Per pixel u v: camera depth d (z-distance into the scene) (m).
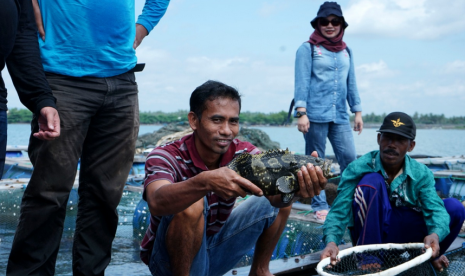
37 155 3.20
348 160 6.60
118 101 3.50
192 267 3.07
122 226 5.91
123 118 3.54
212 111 2.91
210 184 2.58
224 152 3.02
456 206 4.15
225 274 3.80
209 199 3.12
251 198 3.41
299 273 4.08
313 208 6.43
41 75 3.09
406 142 4.01
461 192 7.85
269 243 3.48
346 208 4.11
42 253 3.29
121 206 6.96
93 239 3.55
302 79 6.37
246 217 3.34
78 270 3.49
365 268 3.56
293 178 2.82
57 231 3.35
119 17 3.46
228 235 3.35
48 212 3.22
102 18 3.37
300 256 4.41
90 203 3.54
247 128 16.97
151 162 3.05
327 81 6.36
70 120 3.25
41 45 3.28
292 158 2.89
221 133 2.93
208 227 3.23
